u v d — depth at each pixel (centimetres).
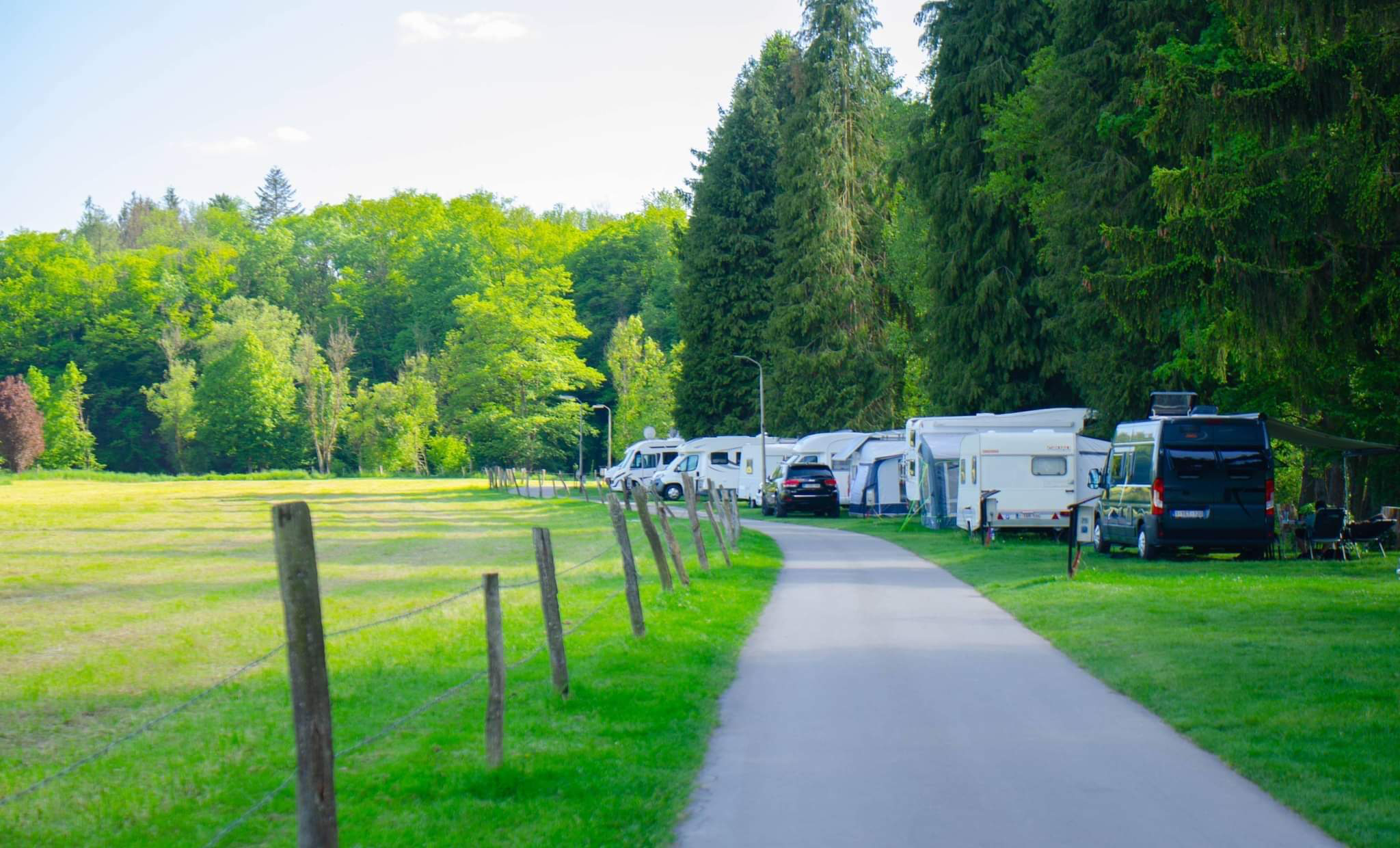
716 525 2372
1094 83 3484
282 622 1691
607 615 1551
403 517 4741
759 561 2481
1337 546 2442
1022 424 3838
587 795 761
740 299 7131
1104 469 2778
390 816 720
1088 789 765
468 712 1005
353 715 1001
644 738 912
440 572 2409
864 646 1360
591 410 11675
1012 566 2347
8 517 4634
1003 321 4491
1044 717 983
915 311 6353
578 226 17538
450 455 11062
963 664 1239
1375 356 2217
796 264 6319
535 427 11125
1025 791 761
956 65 4647
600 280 13250
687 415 7231
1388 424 2652
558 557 2817
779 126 6750
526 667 1209
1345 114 1784
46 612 1830
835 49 6359
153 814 743
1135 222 3309
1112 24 3484
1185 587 1822
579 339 12775
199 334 12269
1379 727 900
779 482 4944
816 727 952
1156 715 988
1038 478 3056
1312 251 1906
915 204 5753
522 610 1666
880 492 4728
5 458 10512
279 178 17800
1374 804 710
